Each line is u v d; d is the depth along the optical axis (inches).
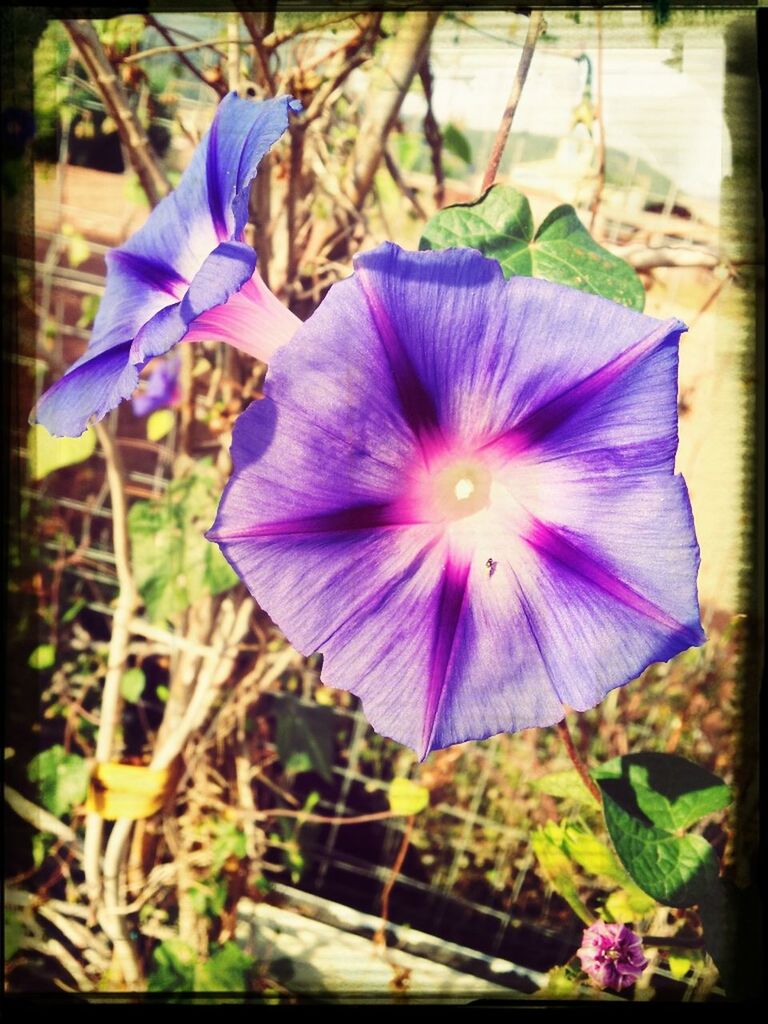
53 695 7.6
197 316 5.5
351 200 7.2
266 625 7.5
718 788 7.3
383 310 6.0
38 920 7.6
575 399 6.1
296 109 5.9
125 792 7.6
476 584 6.2
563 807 7.4
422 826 7.5
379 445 6.1
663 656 6.2
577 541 6.2
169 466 7.5
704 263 7.1
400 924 7.5
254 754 7.6
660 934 7.4
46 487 7.5
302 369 6.0
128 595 7.5
